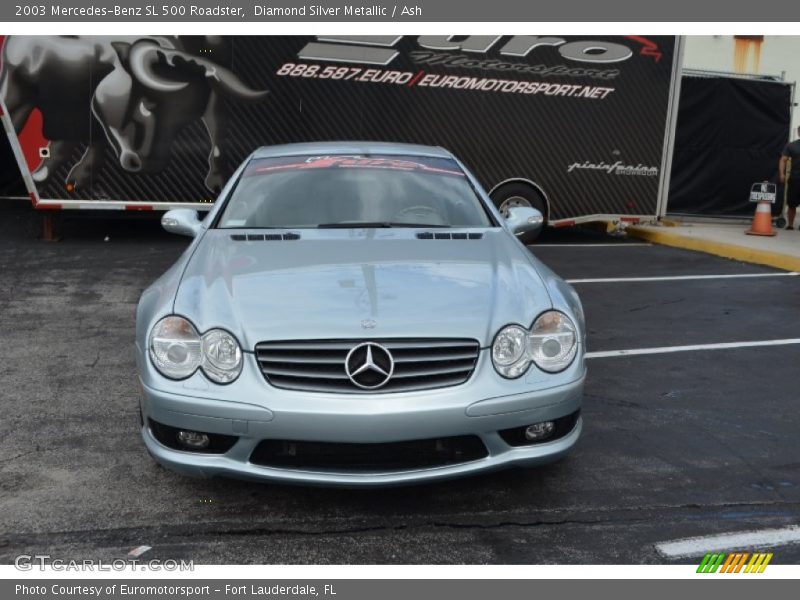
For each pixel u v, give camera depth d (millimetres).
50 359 5398
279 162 4789
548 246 10828
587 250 10484
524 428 3213
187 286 3428
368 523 3287
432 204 4465
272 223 4273
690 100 12633
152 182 9742
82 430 4191
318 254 3750
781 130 13039
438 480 3133
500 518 3342
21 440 4051
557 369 3264
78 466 3758
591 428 4352
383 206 4414
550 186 10758
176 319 3193
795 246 10086
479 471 3166
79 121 9445
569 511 3408
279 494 3508
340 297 3268
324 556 3049
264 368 3076
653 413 4602
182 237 10523
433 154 5051
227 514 3334
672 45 10812
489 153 10531
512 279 3537
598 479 3717
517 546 3135
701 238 10648
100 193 9641
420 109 10258
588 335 6297
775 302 7512
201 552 3059
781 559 3072
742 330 6508
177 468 3164
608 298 7594
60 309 6734
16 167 13742
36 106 9336
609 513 3398
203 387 3084
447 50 10195
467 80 10312
